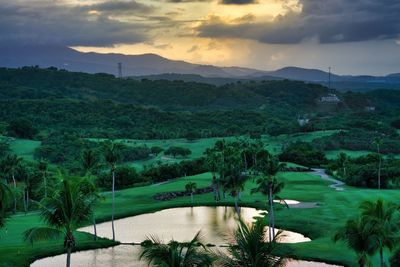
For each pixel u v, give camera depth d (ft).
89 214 183.83
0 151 620.49
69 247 178.29
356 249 171.32
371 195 386.73
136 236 285.84
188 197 438.81
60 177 182.09
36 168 463.83
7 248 243.60
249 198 412.77
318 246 242.99
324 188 452.76
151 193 440.86
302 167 605.31
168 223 324.60
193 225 315.78
